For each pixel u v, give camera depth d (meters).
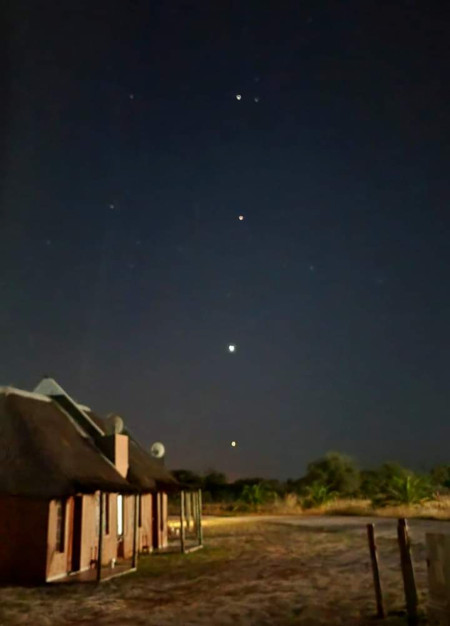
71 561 16.92
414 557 18.52
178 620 11.12
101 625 10.92
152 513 23.53
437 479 49.62
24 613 12.05
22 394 18.95
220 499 64.81
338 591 13.34
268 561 19.09
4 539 15.80
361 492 56.72
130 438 24.94
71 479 15.95
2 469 15.97
